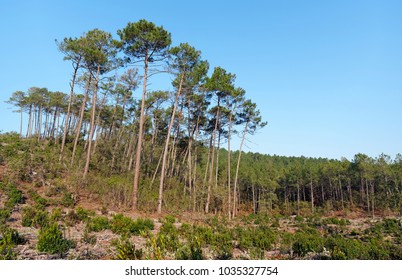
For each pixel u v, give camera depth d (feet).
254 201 140.87
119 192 55.11
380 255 25.25
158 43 60.29
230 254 24.67
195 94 82.64
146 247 22.80
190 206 69.87
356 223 82.48
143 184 74.79
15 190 42.68
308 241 27.76
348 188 160.97
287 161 271.49
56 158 66.23
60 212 36.60
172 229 33.42
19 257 19.12
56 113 125.80
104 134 124.57
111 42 68.54
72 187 53.47
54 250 20.86
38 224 30.89
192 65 66.59
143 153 104.83
